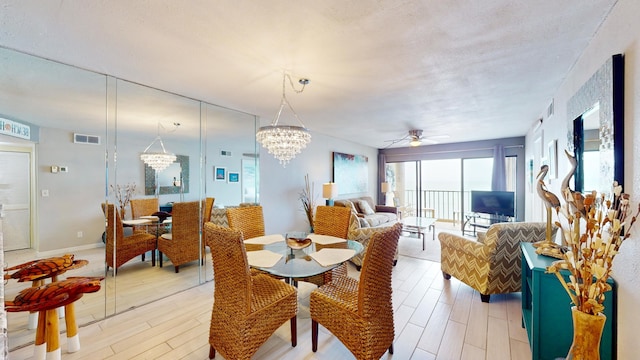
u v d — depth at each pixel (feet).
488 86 8.25
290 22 4.86
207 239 5.57
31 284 6.98
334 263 6.13
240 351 5.01
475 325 7.04
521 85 8.17
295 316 6.18
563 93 7.84
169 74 7.35
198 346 6.19
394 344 6.24
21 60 6.52
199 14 4.61
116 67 6.91
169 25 4.96
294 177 15.47
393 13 4.59
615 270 4.71
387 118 12.68
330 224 9.25
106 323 7.24
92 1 4.24
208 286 10.09
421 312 7.75
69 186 7.82
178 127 9.96
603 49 5.01
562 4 4.41
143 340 6.43
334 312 5.51
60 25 4.97
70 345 5.93
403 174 24.45
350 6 4.39
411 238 17.74
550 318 5.31
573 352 3.90
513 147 18.48
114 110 8.34
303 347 6.18
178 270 10.05
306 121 13.43
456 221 21.57
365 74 7.28
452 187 21.83
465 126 14.58
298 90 8.66
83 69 7.07
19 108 6.95
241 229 8.81
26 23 4.89
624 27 4.28
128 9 4.47
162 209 9.71
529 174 15.56
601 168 4.89
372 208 21.47
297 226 15.61
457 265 9.43
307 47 5.80
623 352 4.42
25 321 6.67
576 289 3.89
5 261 6.88
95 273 8.21
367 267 4.94
